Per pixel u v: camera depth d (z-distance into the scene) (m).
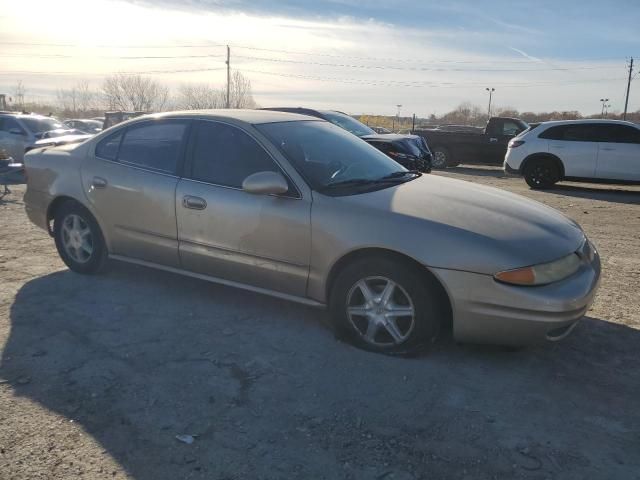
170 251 4.58
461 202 3.97
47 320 4.28
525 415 3.12
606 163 12.73
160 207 4.54
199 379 3.45
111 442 2.83
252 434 2.91
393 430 2.97
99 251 5.12
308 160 4.21
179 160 4.55
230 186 4.25
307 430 2.96
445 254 3.48
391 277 3.66
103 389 3.32
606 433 2.97
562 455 2.78
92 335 4.04
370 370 3.59
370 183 4.24
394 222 3.65
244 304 4.66
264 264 4.12
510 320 3.42
